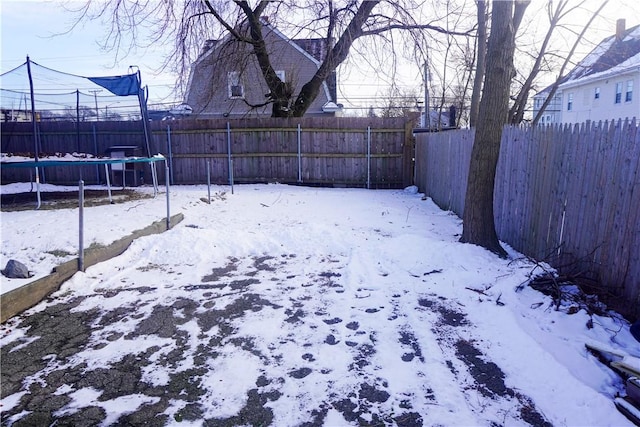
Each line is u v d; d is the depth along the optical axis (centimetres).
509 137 580
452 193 852
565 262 433
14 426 231
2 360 298
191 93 1758
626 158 346
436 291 417
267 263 520
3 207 773
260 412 242
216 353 308
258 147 1298
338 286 439
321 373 281
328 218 773
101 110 1368
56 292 416
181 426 231
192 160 1320
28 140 1316
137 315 372
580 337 316
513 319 342
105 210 752
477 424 231
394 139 1266
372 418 237
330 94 2022
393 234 646
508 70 500
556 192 452
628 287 345
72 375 280
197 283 451
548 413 239
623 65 2072
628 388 243
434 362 293
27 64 877
